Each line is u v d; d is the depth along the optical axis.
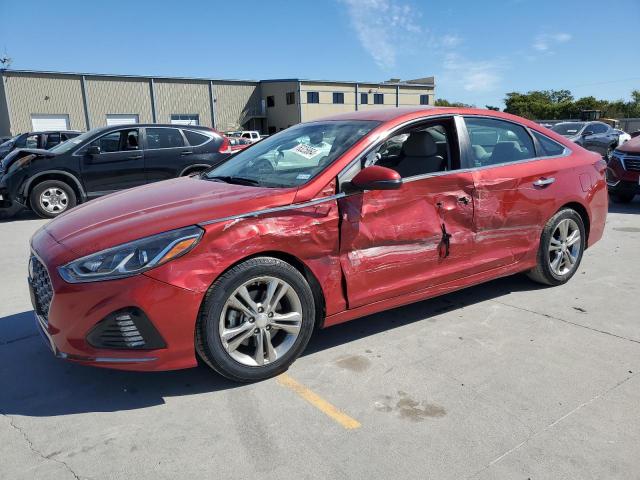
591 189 4.63
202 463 2.37
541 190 4.21
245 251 2.85
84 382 3.13
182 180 3.96
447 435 2.53
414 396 2.88
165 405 2.86
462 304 4.27
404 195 3.43
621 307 4.16
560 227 4.48
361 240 3.26
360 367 3.23
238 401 2.88
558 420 2.63
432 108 3.84
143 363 2.72
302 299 3.10
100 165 9.25
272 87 54.50
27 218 9.34
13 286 5.03
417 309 4.18
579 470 2.27
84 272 2.66
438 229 3.60
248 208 2.92
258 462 2.37
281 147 3.88
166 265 2.68
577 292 4.51
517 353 3.38
